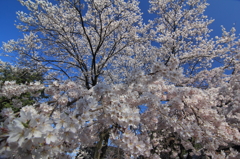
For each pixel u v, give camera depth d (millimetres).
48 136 1254
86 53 9133
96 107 1865
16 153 1315
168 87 3699
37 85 3021
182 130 2725
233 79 6113
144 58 8672
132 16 7891
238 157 3332
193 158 6852
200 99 3068
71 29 7785
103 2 6402
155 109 2859
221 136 3016
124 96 2461
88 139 2570
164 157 7270
